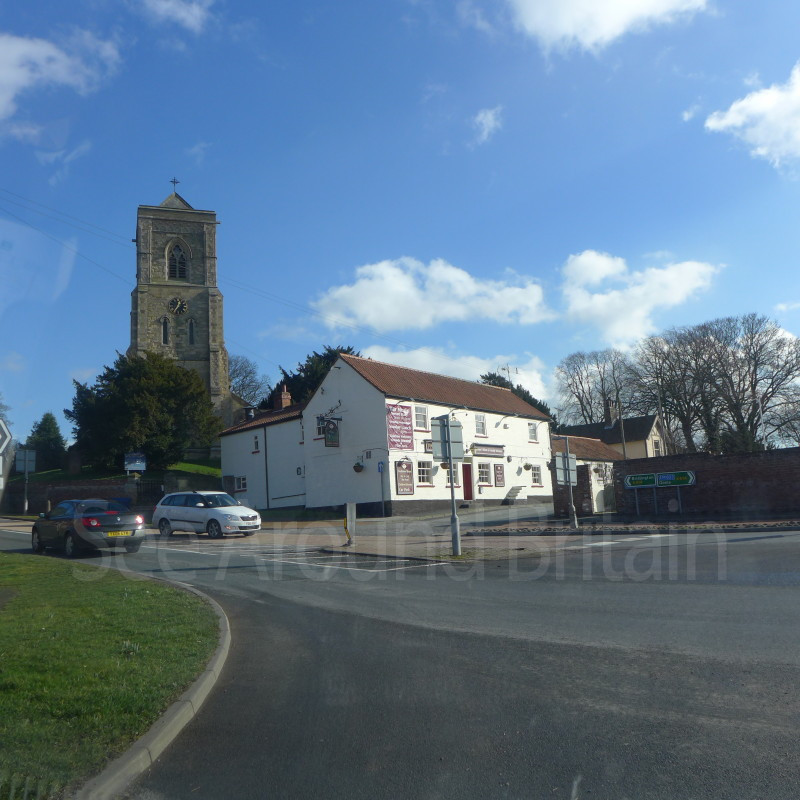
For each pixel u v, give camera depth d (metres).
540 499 47.59
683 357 53.53
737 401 50.84
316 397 40.88
